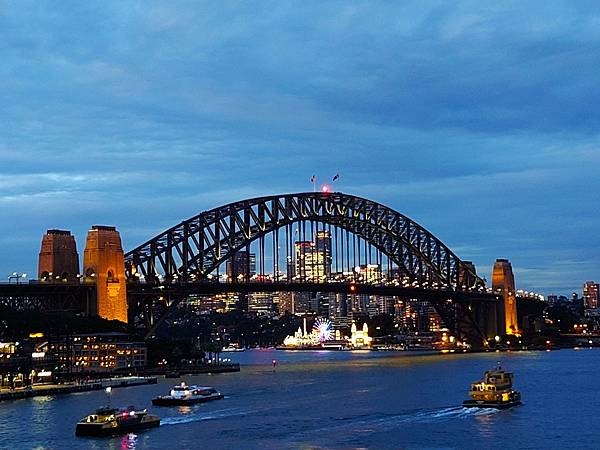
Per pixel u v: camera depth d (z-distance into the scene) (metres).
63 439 121.50
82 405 154.62
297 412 146.12
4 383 182.50
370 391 180.50
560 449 114.94
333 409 149.75
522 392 179.12
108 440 120.69
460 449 114.69
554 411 146.50
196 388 165.62
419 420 136.50
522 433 125.50
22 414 142.88
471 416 140.75
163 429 129.25
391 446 116.56
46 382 193.50
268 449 114.44
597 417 139.25
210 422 135.38
